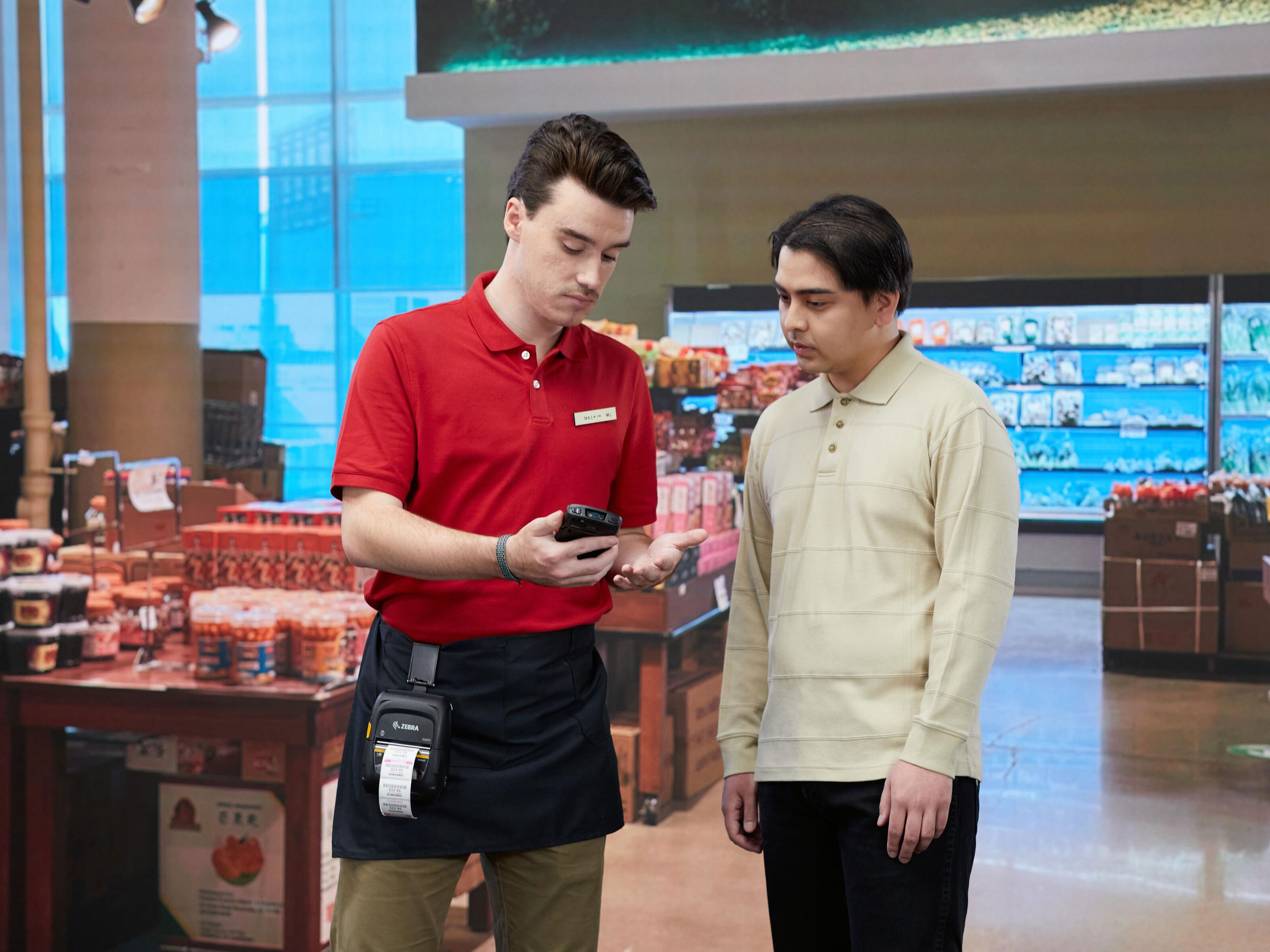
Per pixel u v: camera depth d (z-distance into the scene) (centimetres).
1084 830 355
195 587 332
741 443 471
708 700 438
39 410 359
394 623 172
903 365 180
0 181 368
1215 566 401
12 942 311
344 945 170
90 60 369
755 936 323
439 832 167
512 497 168
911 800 163
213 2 394
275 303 388
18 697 304
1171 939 307
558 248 156
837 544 178
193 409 379
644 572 170
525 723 170
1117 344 613
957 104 387
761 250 411
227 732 291
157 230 375
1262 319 389
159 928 320
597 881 178
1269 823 351
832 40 394
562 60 407
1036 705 405
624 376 182
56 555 321
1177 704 404
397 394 165
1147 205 375
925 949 168
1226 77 364
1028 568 538
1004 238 386
